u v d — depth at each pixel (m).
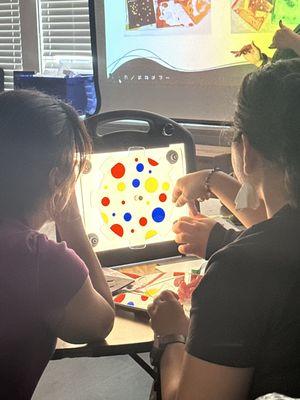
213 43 2.59
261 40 2.46
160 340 1.20
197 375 0.95
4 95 1.21
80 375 2.59
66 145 1.20
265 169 1.00
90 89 2.92
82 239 1.44
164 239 1.67
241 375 0.95
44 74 3.17
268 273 0.94
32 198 1.18
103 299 1.28
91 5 2.87
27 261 1.16
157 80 2.78
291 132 0.94
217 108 2.63
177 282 1.51
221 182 1.60
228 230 1.44
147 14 2.74
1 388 1.17
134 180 1.66
